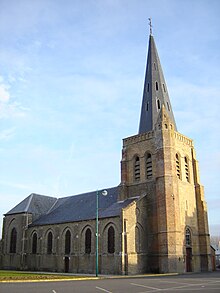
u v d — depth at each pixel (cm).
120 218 4400
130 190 5156
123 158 5375
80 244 4981
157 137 4947
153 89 5431
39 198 6525
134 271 4278
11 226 6209
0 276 3173
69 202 6294
